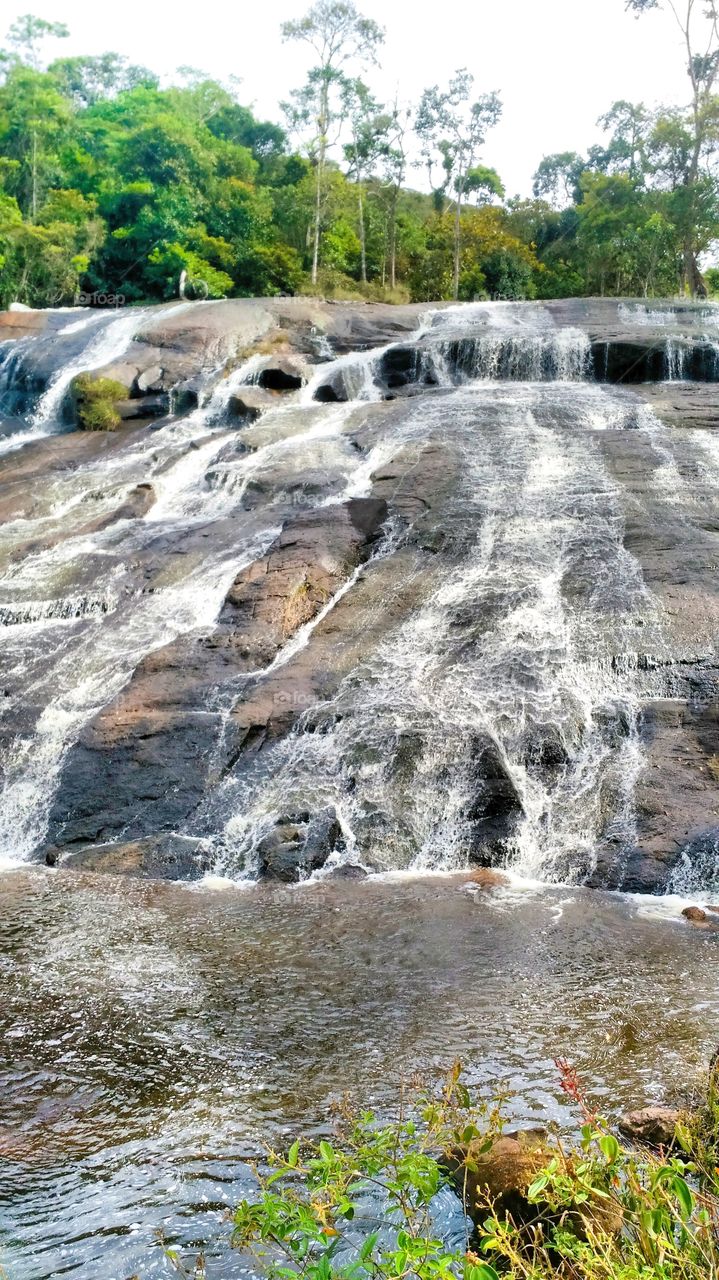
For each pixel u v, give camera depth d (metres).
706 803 8.16
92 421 19.56
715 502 12.33
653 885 7.65
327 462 14.97
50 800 9.30
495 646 10.06
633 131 42.56
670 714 9.03
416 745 9.00
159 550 13.24
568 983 5.77
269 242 40.62
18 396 22.53
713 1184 3.21
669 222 37.75
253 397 18.72
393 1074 4.72
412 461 14.15
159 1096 4.61
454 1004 5.50
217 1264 3.51
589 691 9.40
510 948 6.35
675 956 6.20
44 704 10.58
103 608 12.31
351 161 45.09
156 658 10.68
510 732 9.05
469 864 8.31
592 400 16.22
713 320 21.91
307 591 11.33
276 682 9.99
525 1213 3.40
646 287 42.66
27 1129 4.37
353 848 8.36
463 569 11.45
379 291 42.06
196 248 38.81
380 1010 5.44
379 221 48.34
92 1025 5.32
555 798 8.59
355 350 22.03
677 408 15.66
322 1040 5.10
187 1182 3.96
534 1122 4.19
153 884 7.92
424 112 43.59
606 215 42.34
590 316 22.62
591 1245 2.75
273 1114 4.41
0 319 26.12
